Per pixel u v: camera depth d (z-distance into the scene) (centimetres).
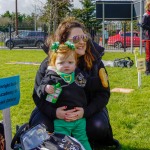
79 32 376
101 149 431
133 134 492
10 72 1198
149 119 558
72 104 363
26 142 316
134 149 436
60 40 377
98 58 391
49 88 350
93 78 382
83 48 376
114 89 811
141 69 825
